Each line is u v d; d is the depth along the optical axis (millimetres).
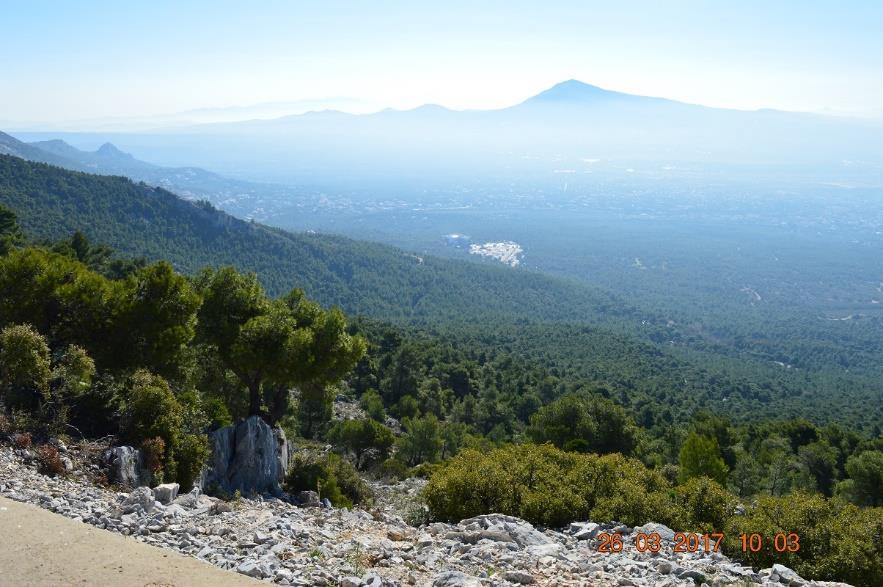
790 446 59875
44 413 15938
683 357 160625
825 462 52188
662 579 10148
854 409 114500
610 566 10891
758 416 98562
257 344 23484
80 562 7824
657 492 15570
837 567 11914
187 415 19125
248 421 22125
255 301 25500
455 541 12109
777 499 14039
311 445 46938
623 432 46500
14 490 11172
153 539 9742
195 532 10602
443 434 56094
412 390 75562
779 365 181125
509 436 69250
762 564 12461
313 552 9930
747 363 175500
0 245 52438
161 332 21500
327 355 24281
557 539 13281
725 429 57344
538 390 88062
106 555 8125
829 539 12422
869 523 12680
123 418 16891
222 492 18641
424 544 11812
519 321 183250
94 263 65250
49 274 20500
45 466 13578
